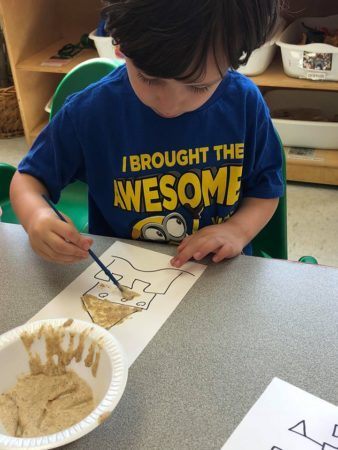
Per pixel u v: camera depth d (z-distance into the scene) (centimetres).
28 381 57
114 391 50
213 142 86
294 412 52
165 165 87
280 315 64
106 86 87
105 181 92
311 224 197
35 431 52
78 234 76
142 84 67
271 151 93
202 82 63
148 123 85
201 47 58
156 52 58
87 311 67
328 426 51
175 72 60
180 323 64
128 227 94
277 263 74
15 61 228
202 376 56
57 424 52
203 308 66
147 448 49
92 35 208
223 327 63
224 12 57
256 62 192
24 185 88
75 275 74
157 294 69
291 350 59
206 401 53
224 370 57
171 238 93
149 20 57
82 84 114
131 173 89
